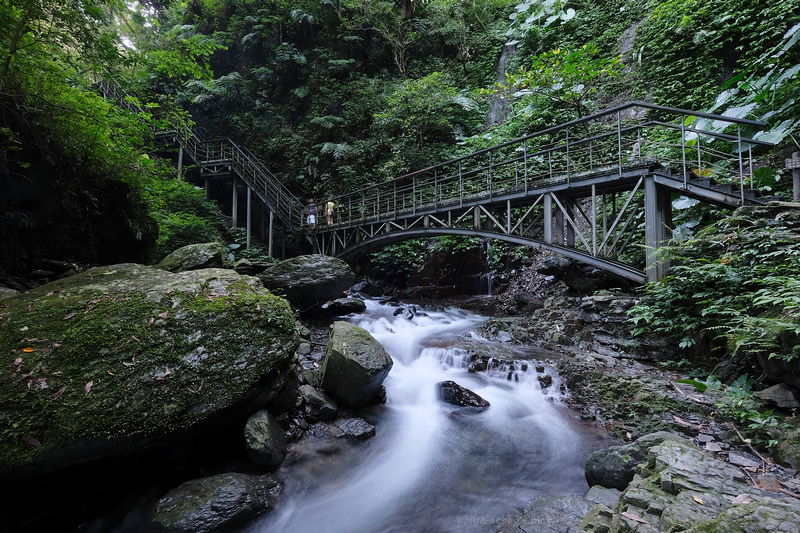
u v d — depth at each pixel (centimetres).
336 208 1689
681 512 202
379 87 1786
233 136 1934
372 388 507
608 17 1584
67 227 605
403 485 371
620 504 240
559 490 354
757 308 475
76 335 330
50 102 517
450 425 485
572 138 1227
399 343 771
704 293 538
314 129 1816
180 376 336
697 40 1082
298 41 1961
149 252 830
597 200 1107
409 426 481
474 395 536
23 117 504
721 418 402
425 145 1603
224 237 1703
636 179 728
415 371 653
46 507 310
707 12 1105
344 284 923
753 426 366
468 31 1897
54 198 573
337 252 1532
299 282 856
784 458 327
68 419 280
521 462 406
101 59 533
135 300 380
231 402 349
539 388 561
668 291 596
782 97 777
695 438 383
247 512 312
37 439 266
